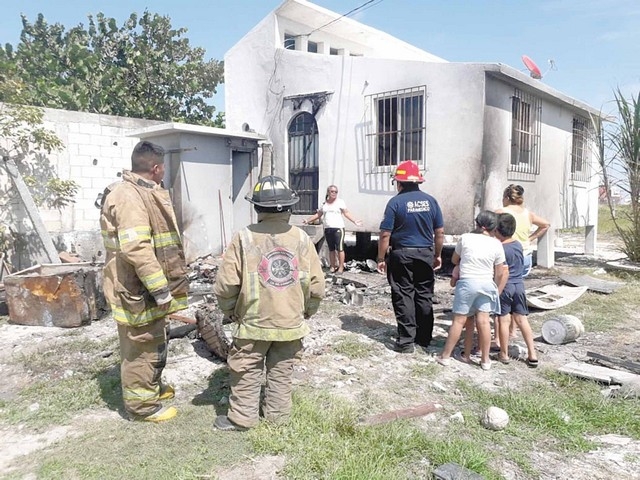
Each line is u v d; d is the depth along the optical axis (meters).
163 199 3.46
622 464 2.95
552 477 2.81
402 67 8.83
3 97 8.58
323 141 10.09
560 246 15.18
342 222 8.96
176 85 21.59
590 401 3.78
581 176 11.91
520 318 4.63
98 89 18.73
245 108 11.81
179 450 3.04
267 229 3.28
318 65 10.12
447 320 6.29
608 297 7.54
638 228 10.82
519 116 9.15
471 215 8.12
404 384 4.17
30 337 5.56
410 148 8.85
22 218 8.72
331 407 3.62
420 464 2.91
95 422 3.49
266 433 3.17
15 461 3.01
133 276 3.26
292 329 3.23
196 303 6.61
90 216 9.75
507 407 3.67
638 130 10.16
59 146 9.02
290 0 11.16
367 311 6.54
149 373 3.40
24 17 21.64
